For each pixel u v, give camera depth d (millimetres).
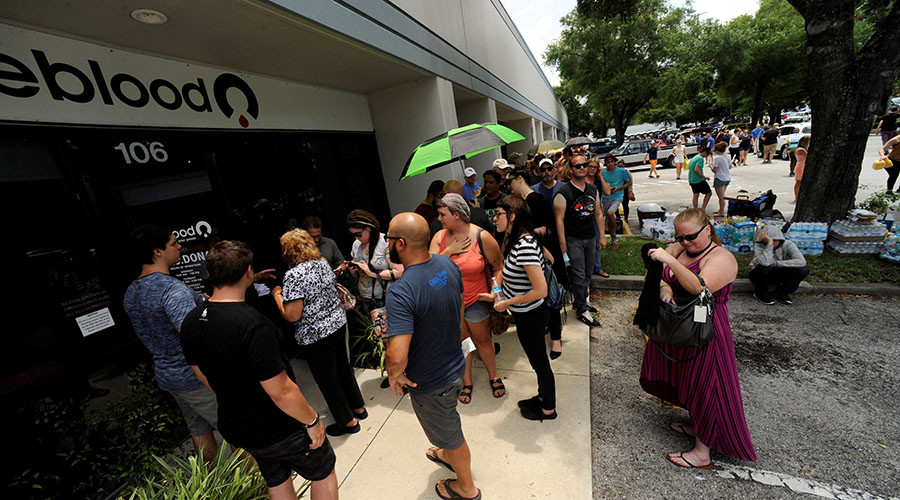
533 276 2305
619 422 2777
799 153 8266
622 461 2441
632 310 4523
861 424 2561
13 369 2217
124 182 2838
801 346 3500
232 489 2041
